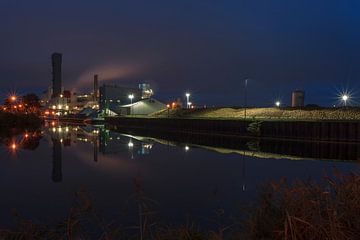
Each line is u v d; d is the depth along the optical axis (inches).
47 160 868.6
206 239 237.3
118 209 404.8
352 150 1374.3
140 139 1781.5
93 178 626.8
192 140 1792.6
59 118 4835.1
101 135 2006.6
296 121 1723.7
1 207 423.5
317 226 181.3
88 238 276.1
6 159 876.0
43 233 251.1
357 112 1897.1
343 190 212.7
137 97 4493.1
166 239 235.5
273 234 203.3
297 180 256.5
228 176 674.8
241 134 1994.3
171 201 454.9
